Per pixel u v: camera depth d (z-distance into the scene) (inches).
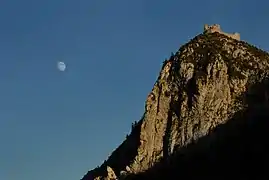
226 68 7760.8
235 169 6353.3
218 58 7834.6
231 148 6688.0
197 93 7504.9
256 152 6294.3
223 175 6422.2
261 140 6392.7
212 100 7426.2
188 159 7042.3
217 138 7007.9
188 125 7372.1
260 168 6048.2
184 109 7559.1
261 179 5895.7
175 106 7755.9
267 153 6131.9
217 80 7573.8
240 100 7396.7
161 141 7652.6
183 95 7726.4
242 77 7677.2
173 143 7386.8
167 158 7332.7
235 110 7278.5
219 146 6855.3
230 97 7460.6
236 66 7839.6
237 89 7544.3
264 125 6624.0
